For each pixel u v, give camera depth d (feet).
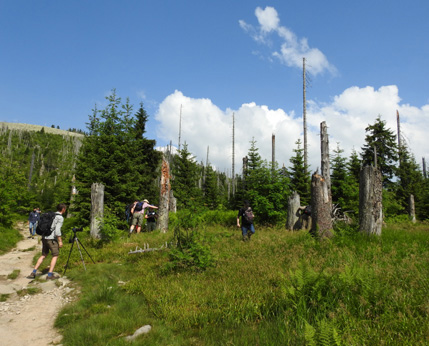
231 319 12.76
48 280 22.84
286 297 13.39
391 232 31.53
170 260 24.68
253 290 15.92
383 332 9.66
